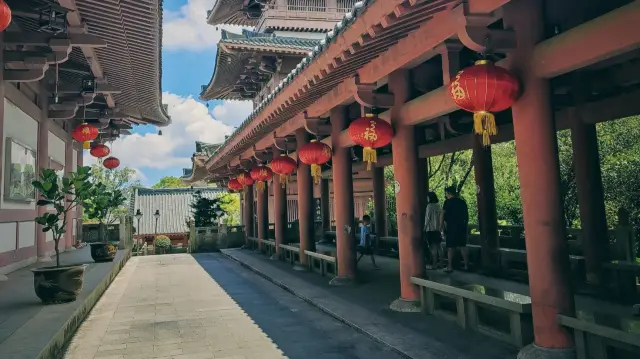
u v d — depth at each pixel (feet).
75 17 27.22
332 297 26.99
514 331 16.38
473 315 18.54
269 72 68.33
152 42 31.65
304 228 40.19
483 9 15.20
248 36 66.08
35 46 31.24
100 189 40.11
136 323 23.57
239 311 25.95
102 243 40.34
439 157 67.97
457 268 30.66
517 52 15.53
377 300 25.35
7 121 31.35
